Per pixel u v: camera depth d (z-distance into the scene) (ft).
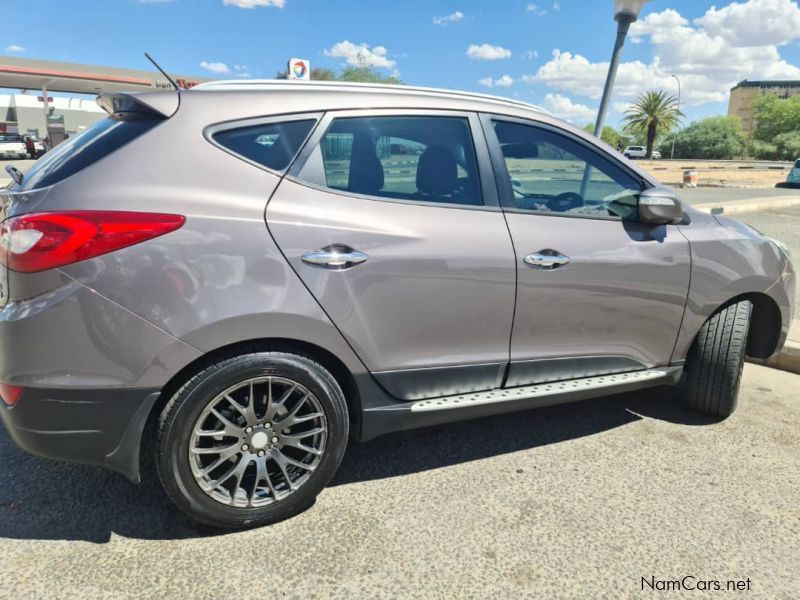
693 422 11.60
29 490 8.85
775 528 8.30
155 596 6.81
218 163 7.41
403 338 8.35
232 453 7.64
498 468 9.76
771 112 277.03
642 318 10.19
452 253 8.40
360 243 7.86
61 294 6.63
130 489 8.92
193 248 7.01
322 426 8.11
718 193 69.87
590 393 10.02
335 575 7.21
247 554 7.55
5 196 7.47
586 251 9.41
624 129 198.90
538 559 7.57
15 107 159.02
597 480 9.44
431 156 8.71
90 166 7.07
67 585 6.95
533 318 9.20
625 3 18.31
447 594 6.95
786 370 14.64
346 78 127.13
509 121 9.45
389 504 8.70
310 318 7.57
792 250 29.99
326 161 8.00
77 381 6.81
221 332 7.14
